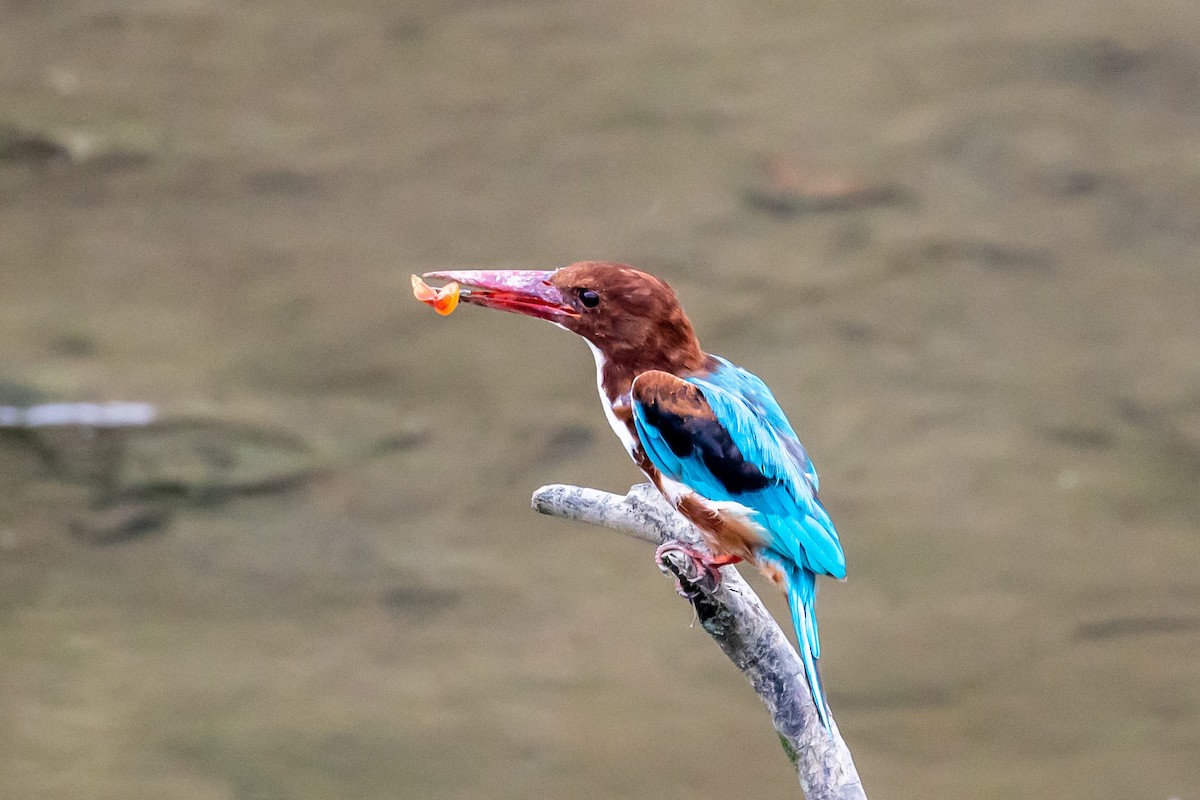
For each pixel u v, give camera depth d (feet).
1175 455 44.75
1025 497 43.24
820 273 53.26
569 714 36.04
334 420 46.19
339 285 52.85
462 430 45.93
